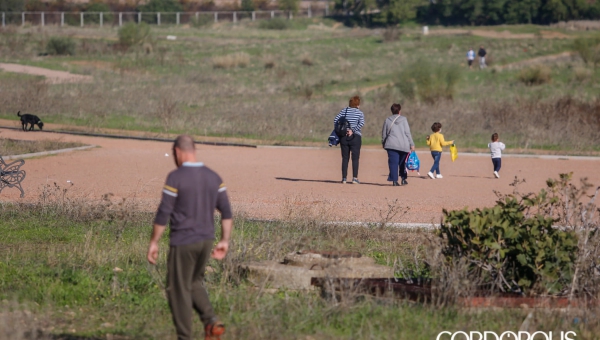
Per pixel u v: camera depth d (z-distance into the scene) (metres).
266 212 46.00
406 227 41.16
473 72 191.50
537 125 106.69
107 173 64.38
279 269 27.86
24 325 22.80
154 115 119.31
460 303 25.31
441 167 77.69
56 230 38.84
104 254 32.16
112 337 22.62
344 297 25.28
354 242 36.31
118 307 25.73
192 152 21.41
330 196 54.22
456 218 28.00
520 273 27.20
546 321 24.50
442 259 27.31
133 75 176.25
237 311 25.05
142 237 36.53
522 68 190.25
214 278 28.62
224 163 75.50
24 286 27.67
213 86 163.75
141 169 67.94
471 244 27.41
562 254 26.33
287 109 124.31
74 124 110.50
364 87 168.88
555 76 180.88
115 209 43.72
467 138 102.69
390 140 60.31
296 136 101.62
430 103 134.88
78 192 51.56
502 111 113.12
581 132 102.00
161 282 27.86
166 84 162.12
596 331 23.86
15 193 51.19
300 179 64.38
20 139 90.00
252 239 34.12
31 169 65.50
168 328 23.70
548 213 30.38
